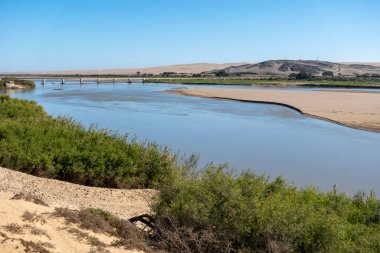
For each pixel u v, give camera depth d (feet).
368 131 116.26
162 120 136.87
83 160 54.60
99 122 128.57
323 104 189.47
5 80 340.80
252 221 27.68
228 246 26.84
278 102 201.16
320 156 82.79
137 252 26.30
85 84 431.02
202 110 171.53
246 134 109.81
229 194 29.43
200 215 29.07
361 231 31.48
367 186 62.95
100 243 25.84
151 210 34.83
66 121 81.71
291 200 33.27
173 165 58.13
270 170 71.46
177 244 27.99
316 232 27.02
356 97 234.38
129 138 99.35
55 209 29.09
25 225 24.90
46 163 53.01
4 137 60.75
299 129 119.55
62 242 24.59
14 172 49.11
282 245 26.27
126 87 366.84
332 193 44.14
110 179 53.36
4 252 21.09
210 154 82.99
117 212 39.68
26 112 92.94
